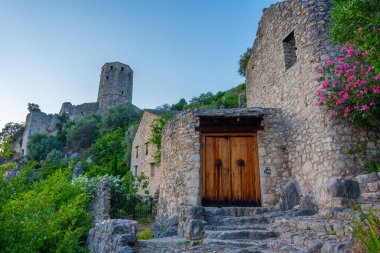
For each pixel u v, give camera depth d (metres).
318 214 6.21
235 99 29.28
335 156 6.21
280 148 8.27
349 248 3.67
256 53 10.76
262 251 4.78
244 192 8.47
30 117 53.69
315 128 6.87
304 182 7.21
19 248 3.83
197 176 8.39
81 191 11.41
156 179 18.78
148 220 13.74
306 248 4.33
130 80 56.72
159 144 18.06
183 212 6.88
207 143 8.88
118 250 4.78
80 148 43.41
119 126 40.06
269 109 8.63
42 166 34.75
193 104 36.44
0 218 3.81
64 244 5.19
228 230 6.10
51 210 5.58
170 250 5.24
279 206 7.49
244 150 8.78
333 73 6.59
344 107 6.22
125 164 26.36
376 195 5.35
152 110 22.03
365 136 6.36
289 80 8.19
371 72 5.60
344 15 5.00
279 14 8.98
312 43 7.20
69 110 58.94
